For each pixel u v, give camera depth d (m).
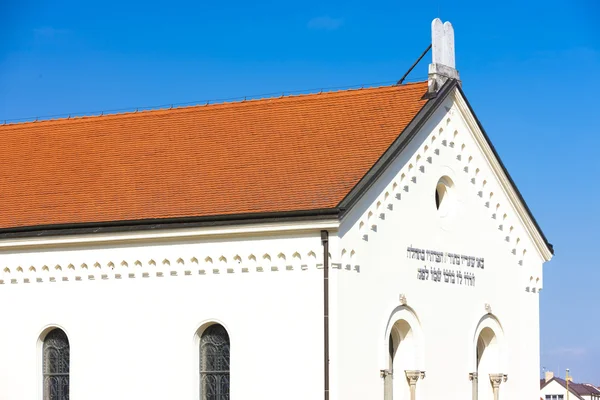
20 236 49.28
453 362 51.75
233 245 46.56
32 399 49.41
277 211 45.69
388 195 48.25
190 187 49.41
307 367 45.31
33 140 55.75
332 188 46.75
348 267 45.91
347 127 50.34
